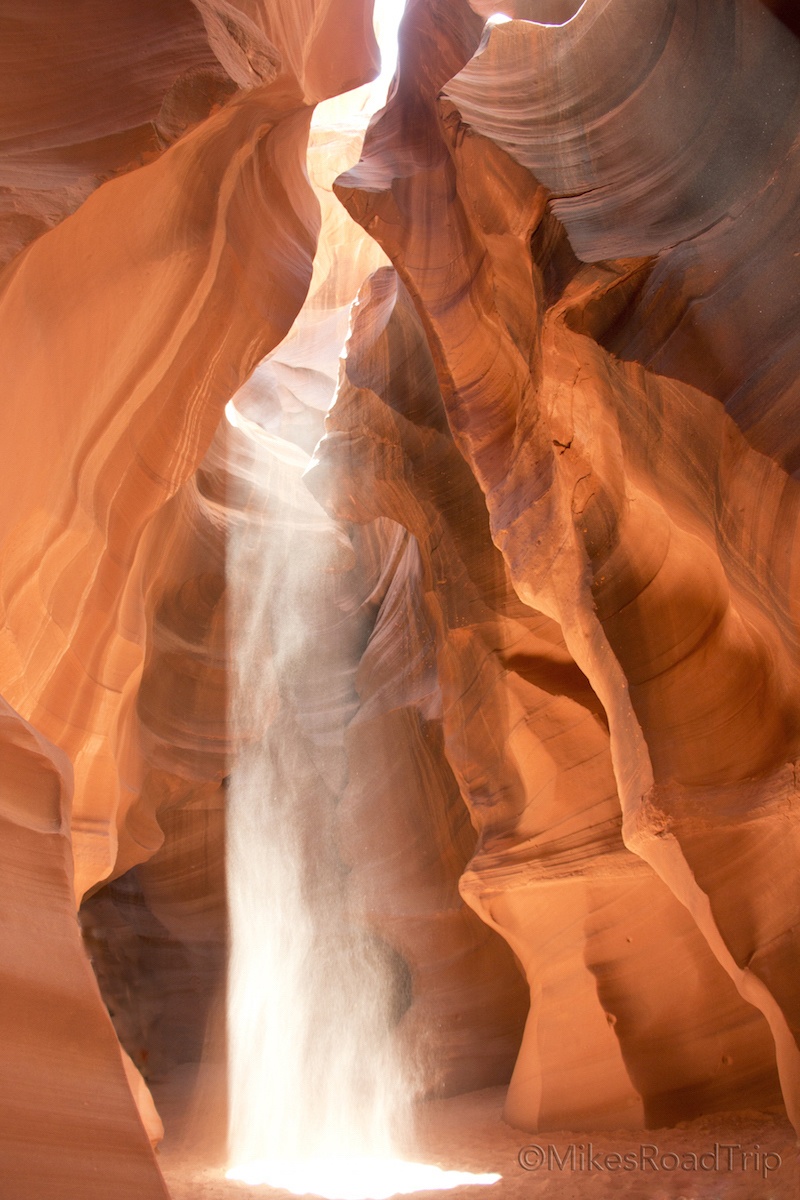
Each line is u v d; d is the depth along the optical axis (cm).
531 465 795
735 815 598
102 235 537
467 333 790
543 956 877
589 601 742
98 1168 371
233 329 699
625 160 628
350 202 747
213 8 439
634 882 826
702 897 607
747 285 544
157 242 588
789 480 513
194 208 616
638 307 602
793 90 526
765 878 596
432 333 797
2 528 543
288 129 694
